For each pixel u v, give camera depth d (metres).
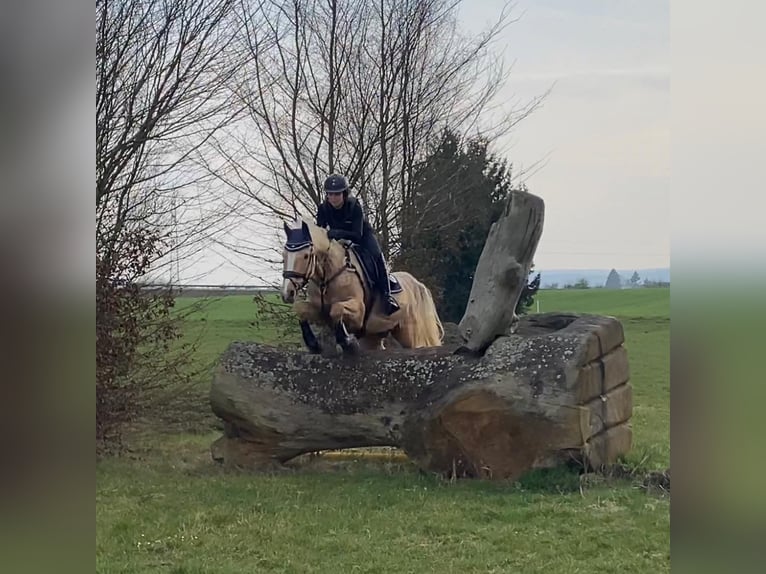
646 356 20.36
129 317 10.81
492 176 20.58
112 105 12.69
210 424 12.73
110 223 12.36
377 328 9.13
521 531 6.31
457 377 8.24
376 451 10.23
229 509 7.02
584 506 6.98
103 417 10.51
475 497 7.32
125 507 7.13
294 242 8.16
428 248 19.25
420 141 19.09
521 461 7.95
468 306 8.60
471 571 5.44
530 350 8.11
